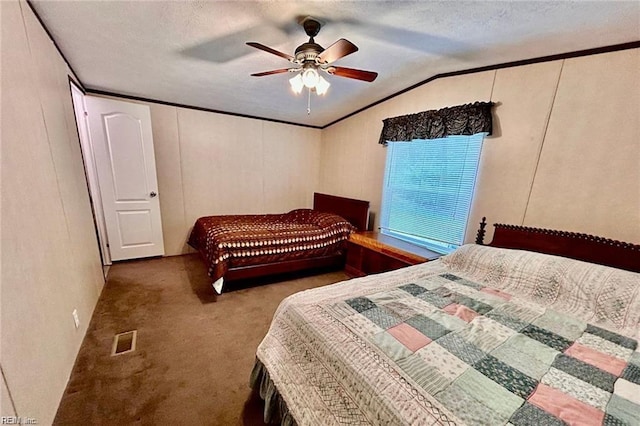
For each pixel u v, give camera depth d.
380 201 3.48
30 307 1.23
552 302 1.54
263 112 3.93
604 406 0.85
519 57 2.06
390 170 3.33
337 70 1.90
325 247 3.29
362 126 3.70
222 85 2.96
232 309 2.49
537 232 1.99
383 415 0.83
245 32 1.95
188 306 2.51
